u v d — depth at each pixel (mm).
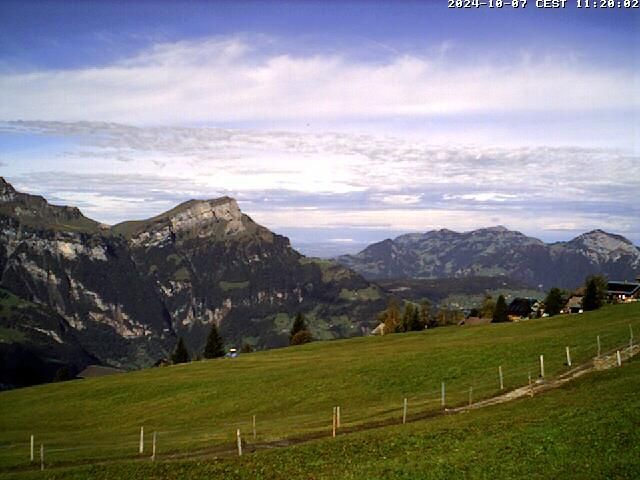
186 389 96312
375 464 39938
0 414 98562
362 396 76312
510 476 33469
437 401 63844
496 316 198125
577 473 32438
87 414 91625
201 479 43344
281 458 45594
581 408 45312
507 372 72625
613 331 82250
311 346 148125
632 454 33688
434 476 35250
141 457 55688
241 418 75875
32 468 55969
